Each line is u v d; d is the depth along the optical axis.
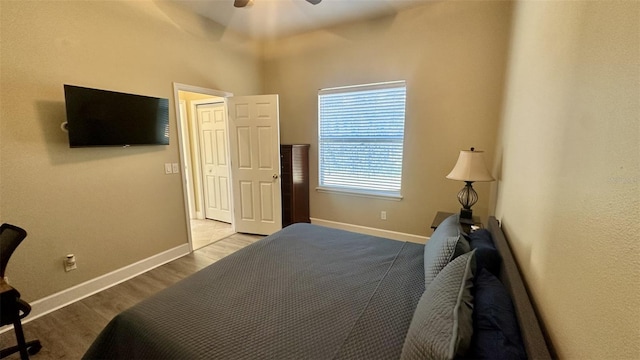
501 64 2.79
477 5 2.82
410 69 3.24
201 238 3.89
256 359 1.02
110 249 2.60
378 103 3.53
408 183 3.46
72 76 2.26
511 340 0.83
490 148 2.95
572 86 0.89
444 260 1.40
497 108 2.87
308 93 3.99
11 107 1.96
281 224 3.90
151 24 2.81
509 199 1.89
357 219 3.90
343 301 1.38
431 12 3.04
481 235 1.78
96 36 2.39
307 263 1.80
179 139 3.16
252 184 3.95
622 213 0.54
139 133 2.68
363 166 3.77
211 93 3.52
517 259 1.47
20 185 2.03
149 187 2.91
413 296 1.42
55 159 2.20
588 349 0.64
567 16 0.98
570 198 0.82
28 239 2.09
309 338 1.13
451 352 0.75
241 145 3.90
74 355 1.77
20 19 1.97
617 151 0.58
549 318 0.91
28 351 1.77
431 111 3.19
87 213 2.42
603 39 0.69
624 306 0.52
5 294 1.45
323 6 3.07
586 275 0.67
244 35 3.91
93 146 2.33
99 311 2.21
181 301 1.37
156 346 1.11
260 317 1.26
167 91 3.01
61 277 2.28
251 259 1.86
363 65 3.52
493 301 0.99
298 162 3.95
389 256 1.90
